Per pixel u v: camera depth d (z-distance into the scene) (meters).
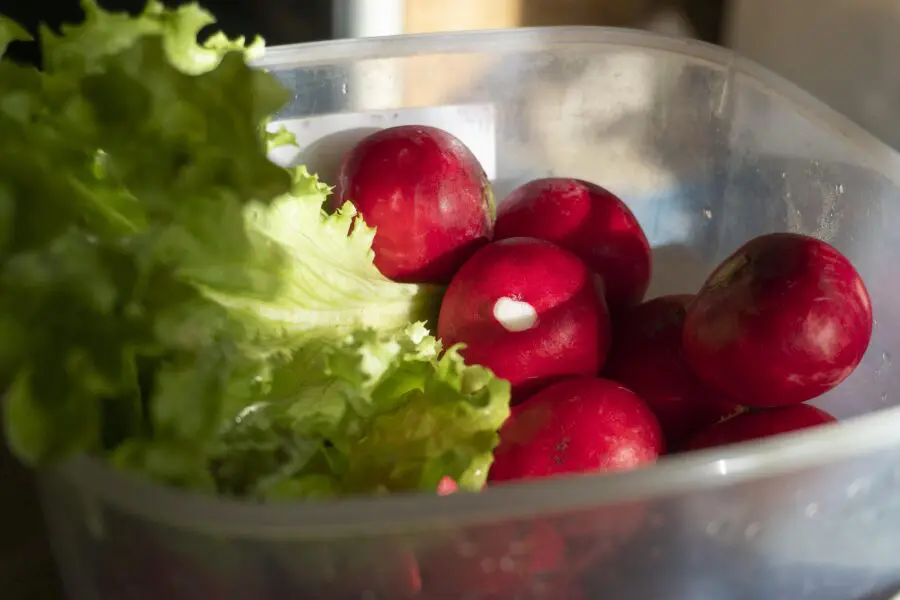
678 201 0.37
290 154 0.35
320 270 0.31
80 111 0.28
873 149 0.33
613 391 0.31
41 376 0.27
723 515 0.27
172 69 0.28
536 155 0.37
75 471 0.26
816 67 0.41
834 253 0.31
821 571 0.29
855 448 0.27
